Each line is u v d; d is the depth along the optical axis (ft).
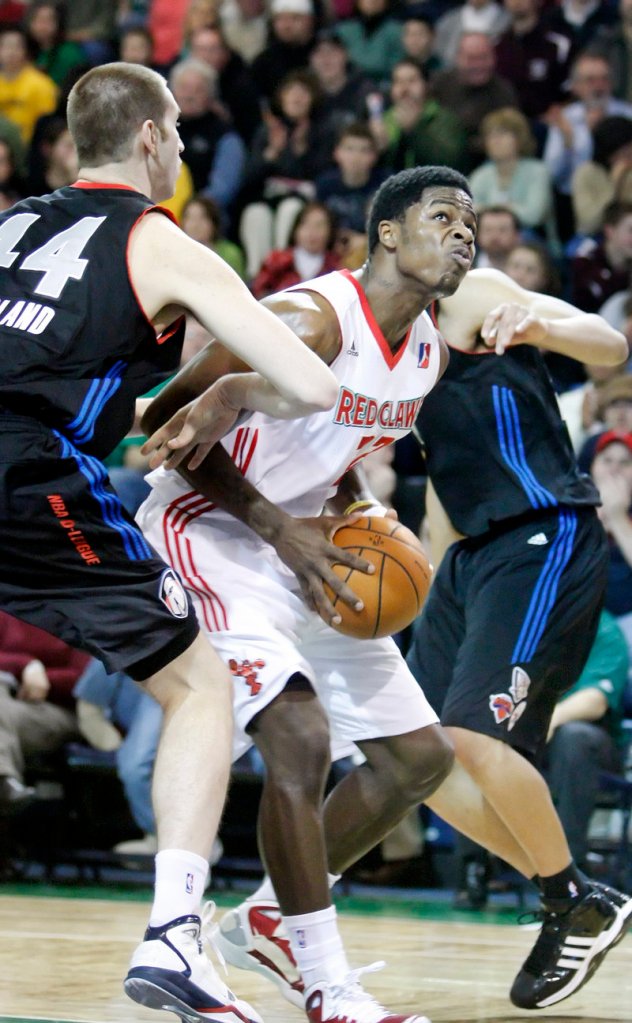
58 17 83.97
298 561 21.61
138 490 47.65
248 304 19.54
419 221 22.18
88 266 19.90
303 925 20.53
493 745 25.39
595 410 51.88
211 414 20.99
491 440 27.71
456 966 30.07
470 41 70.49
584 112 71.26
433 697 28.04
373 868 47.44
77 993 24.36
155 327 20.45
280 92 72.43
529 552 27.14
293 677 21.24
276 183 71.82
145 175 21.53
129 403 20.51
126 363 20.15
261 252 69.72
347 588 21.36
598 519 28.22
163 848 19.31
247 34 83.87
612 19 76.64
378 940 34.94
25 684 47.32
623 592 46.98
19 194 74.95
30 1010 22.18
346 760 45.03
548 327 26.23
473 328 27.66
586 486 28.27
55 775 48.16
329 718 24.00
